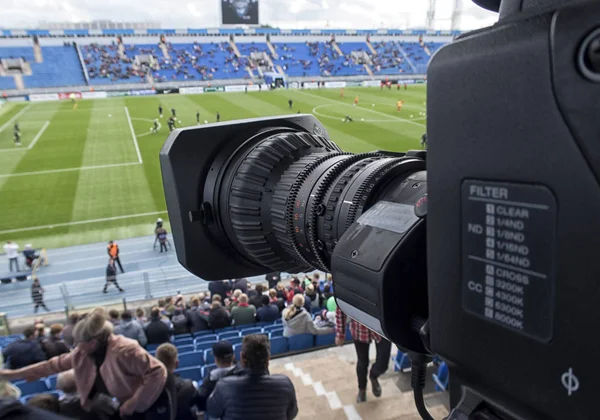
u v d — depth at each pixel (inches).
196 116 1370.6
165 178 90.4
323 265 63.9
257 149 81.0
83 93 1894.7
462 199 28.7
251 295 397.4
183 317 343.0
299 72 2395.4
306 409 188.2
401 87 2048.5
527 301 25.8
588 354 23.2
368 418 178.7
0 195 767.1
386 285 39.6
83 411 134.0
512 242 26.1
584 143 21.8
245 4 2529.5
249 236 78.4
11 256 545.6
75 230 652.7
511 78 24.6
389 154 66.9
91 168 895.7
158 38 2436.0
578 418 24.1
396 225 42.2
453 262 30.1
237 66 2379.4
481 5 37.1
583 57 21.4
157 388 125.2
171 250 597.3
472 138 27.4
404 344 41.1
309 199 64.5
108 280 500.1
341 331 177.8
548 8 23.7
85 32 2308.1
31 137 1144.8
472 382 31.4
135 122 1307.8
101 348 124.0
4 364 259.6
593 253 22.2
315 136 85.3
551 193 23.6
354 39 2642.7
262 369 117.6
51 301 482.3
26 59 2150.6
